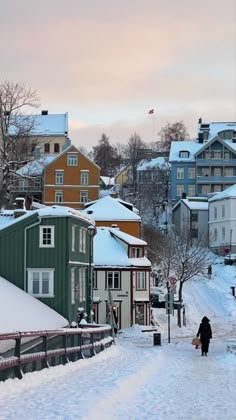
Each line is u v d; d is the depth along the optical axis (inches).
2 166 2903.5
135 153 6574.8
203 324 1328.7
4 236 1701.5
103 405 550.9
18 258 1694.1
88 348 1064.8
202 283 3238.2
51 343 819.4
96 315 2246.6
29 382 655.8
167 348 1540.4
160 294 2662.4
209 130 5255.9
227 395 693.9
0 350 632.4
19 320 1322.6
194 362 1135.6
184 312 2353.6
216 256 3996.1
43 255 1685.5
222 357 1219.2
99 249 2327.8
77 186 3998.5
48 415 474.9
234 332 2161.7
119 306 2265.0
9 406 514.9
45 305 1648.6
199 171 4800.7
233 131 5182.1
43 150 4766.2
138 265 2288.4
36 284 1680.6
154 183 5329.7
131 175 5762.8
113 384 689.6
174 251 2699.3
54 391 617.0
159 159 5910.4
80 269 1818.4
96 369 889.5
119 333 2106.3
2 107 2989.7
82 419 462.0
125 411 540.4
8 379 628.4
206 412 567.5
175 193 4857.3
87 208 3179.1
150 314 2315.5
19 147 3127.5
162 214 4921.3
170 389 728.3
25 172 3961.6
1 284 1600.6
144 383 780.0
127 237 2359.7
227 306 2760.8
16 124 3083.2
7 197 2861.7
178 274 2527.1
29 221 1691.7
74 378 748.0
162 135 7194.9
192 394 692.7
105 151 6939.0
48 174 3983.8
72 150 4003.4
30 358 701.9
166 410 565.0
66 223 1684.3
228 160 4773.6
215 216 4237.2
